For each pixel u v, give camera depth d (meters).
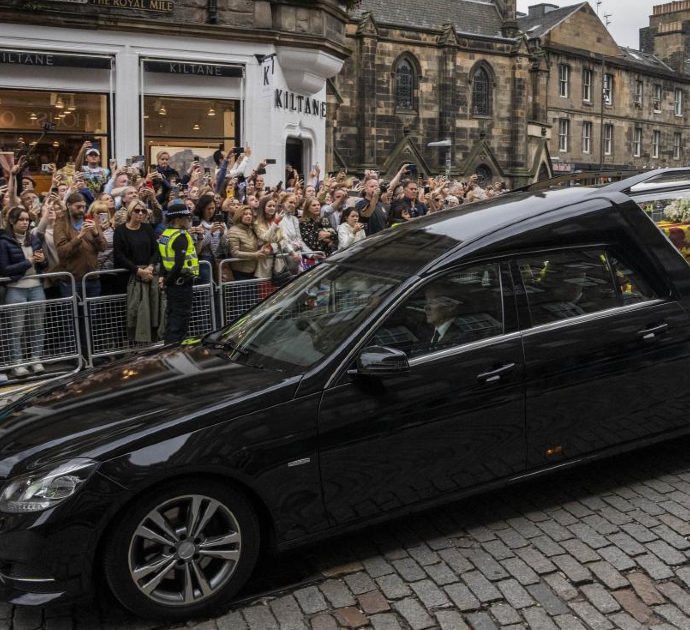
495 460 4.63
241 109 16.16
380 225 11.72
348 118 40.12
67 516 3.69
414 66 41.94
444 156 42.94
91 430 4.00
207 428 3.97
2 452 4.04
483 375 4.54
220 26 15.39
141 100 15.09
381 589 4.15
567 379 4.77
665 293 5.18
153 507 3.85
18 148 14.30
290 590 4.18
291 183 13.85
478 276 4.72
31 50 14.02
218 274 9.29
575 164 52.34
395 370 4.17
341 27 17.75
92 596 3.78
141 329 8.62
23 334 8.09
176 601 3.92
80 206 8.49
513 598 4.00
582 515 4.87
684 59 62.34
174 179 12.47
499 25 46.84
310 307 4.92
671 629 3.68
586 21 53.06
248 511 4.06
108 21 14.40
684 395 5.18
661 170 5.74
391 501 4.39
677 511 4.87
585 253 5.01
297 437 4.11
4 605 4.14
